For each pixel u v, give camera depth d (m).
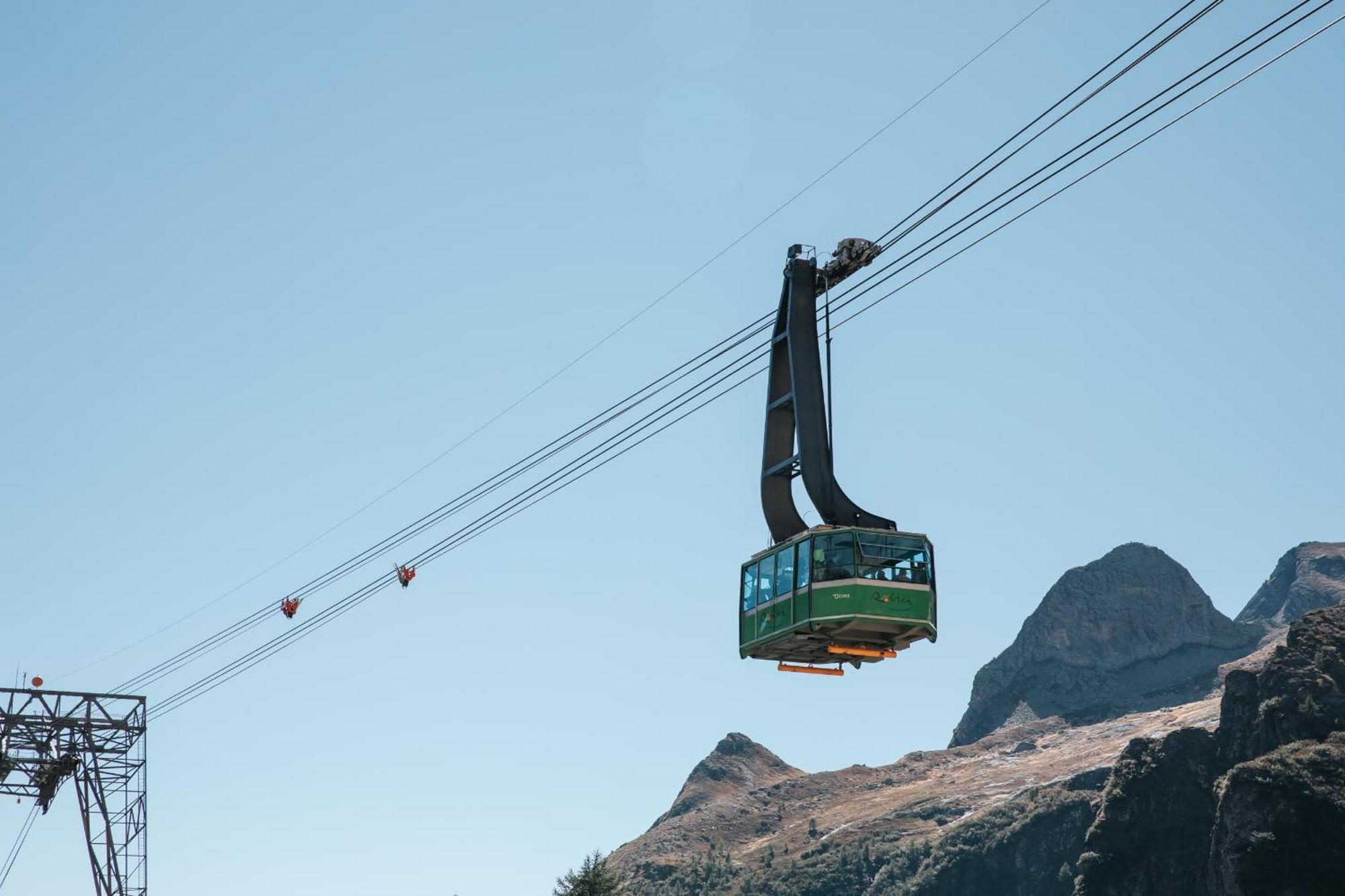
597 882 134.50
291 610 79.88
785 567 49.03
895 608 47.19
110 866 91.25
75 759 92.00
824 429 49.56
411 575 72.56
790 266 51.06
